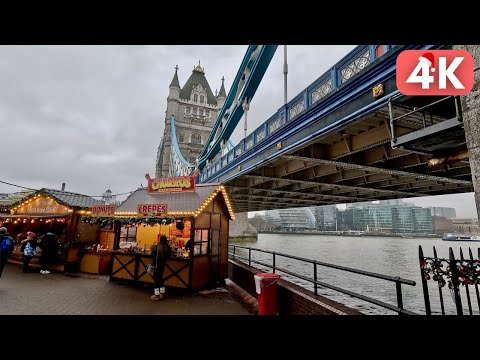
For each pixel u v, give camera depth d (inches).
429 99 215.0
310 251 2289.6
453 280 142.1
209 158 1678.2
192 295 320.5
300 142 386.6
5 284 347.3
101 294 312.3
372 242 3838.6
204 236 370.9
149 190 427.8
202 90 4195.4
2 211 643.5
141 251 391.5
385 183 664.4
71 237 463.8
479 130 118.0
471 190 722.2
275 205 1286.9
